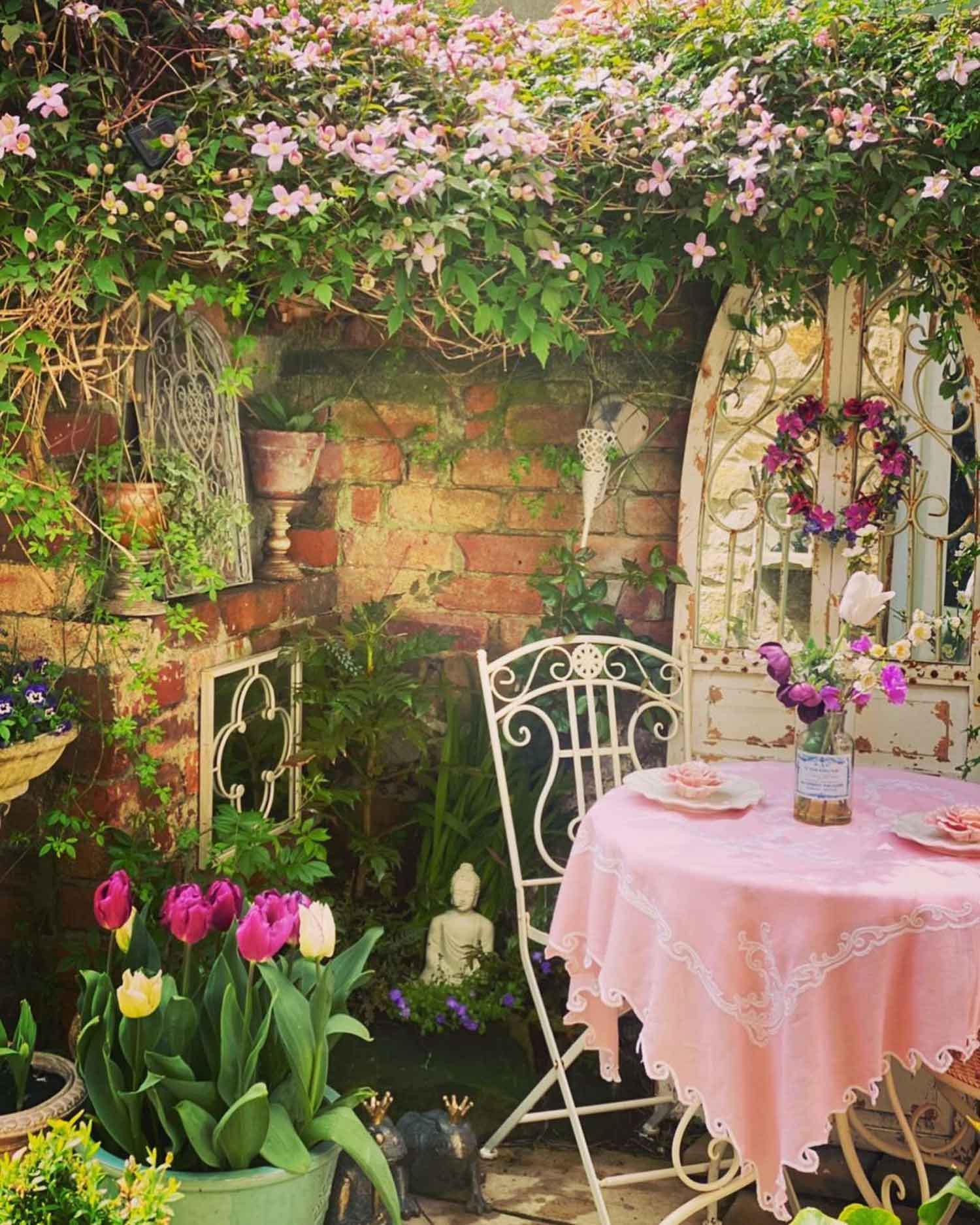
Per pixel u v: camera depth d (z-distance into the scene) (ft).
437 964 12.42
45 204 9.45
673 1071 8.41
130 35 9.82
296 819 13.29
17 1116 8.59
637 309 11.48
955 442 12.11
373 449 13.92
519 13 13.83
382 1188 8.43
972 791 10.37
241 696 12.48
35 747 9.52
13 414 10.16
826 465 12.32
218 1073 8.74
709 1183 9.92
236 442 12.68
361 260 10.80
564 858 13.12
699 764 10.21
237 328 12.87
